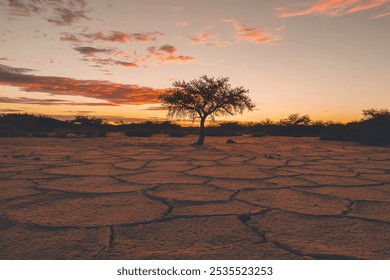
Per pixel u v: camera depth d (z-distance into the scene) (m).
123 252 3.35
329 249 3.45
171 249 3.44
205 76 19.61
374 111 25.03
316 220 4.46
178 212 4.76
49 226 4.12
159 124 41.56
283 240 3.69
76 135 28.61
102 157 11.91
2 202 5.27
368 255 3.32
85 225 4.16
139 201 5.39
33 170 8.55
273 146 18.88
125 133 31.14
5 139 22.47
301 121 36.84
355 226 4.22
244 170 8.89
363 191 6.33
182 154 13.38
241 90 19.78
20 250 3.39
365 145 20.23
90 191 6.10
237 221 4.38
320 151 15.57
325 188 6.57
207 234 3.88
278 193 6.07
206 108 19.94
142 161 10.81
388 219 4.54
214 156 12.65
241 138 29.09
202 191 6.16
